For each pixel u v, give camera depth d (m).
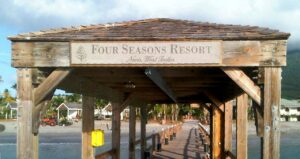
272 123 4.62
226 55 4.67
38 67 4.80
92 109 6.94
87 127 6.92
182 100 13.53
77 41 4.73
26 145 4.75
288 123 85.06
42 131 56.44
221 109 10.27
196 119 87.62
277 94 4.64
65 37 4.76
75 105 87.44
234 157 7.75
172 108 70.31
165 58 4.67
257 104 4.70
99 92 7.30
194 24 5.57
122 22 5.64
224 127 9.94
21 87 4.79
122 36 4.78
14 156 28.64
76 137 47.31
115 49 4.70
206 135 17.97
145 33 4.97
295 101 102.06
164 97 12.00
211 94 10.19
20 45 4.80
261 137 4.66
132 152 12.01
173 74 5.81
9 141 42.00
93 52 4.72
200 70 5.78
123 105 9.44
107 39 4.70
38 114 4.84
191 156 15.11
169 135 23.84
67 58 4.77
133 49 4.69
